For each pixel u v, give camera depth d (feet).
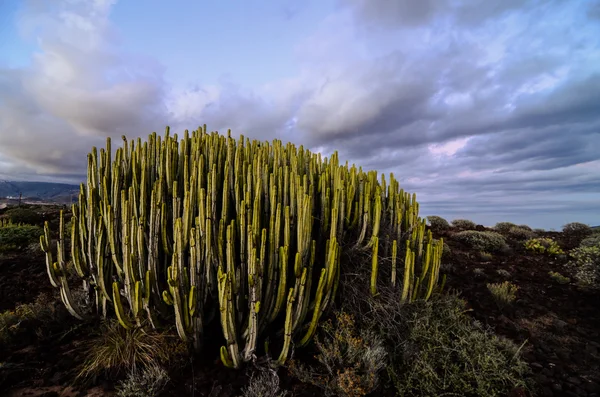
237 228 11.78
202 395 9.53
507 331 14.60
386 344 12.09
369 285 13.24
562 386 11.23
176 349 10.77
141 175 13.25
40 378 10.07
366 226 13.99
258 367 10.05
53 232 27.96
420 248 14.58
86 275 13.20
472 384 10.93
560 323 15.48
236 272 10.96
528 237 34.04
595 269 18.93
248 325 10.51
